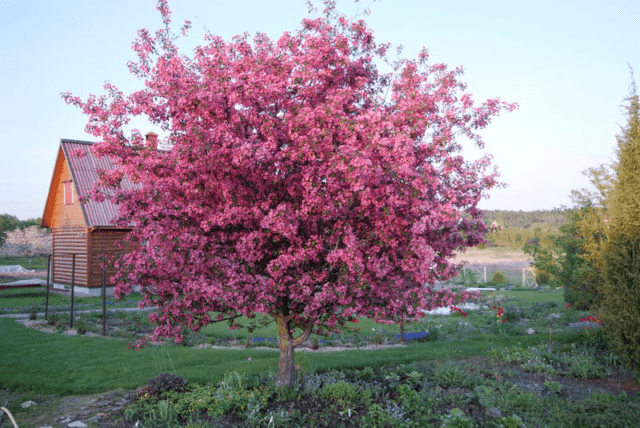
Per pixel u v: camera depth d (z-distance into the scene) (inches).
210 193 245.0
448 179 249.8
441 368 313.7
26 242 1935.3
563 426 238.8
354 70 268.2
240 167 233.6
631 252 344.5
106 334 493.7
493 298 828.6
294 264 223.1
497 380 303.0
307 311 238.4
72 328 539.8
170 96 242.7
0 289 999.6
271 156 224.4
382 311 242.2
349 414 244.1
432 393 273.6
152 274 231.8
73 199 946.1
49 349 402.3
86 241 900.0
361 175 206.2
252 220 240.2
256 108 246.7
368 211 227.3
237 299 220.2
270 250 247.8
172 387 283.4
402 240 234.1
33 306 712.4
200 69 262.2
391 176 223.6
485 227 261.3
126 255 232.7
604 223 489.7
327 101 237.3
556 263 598.2
